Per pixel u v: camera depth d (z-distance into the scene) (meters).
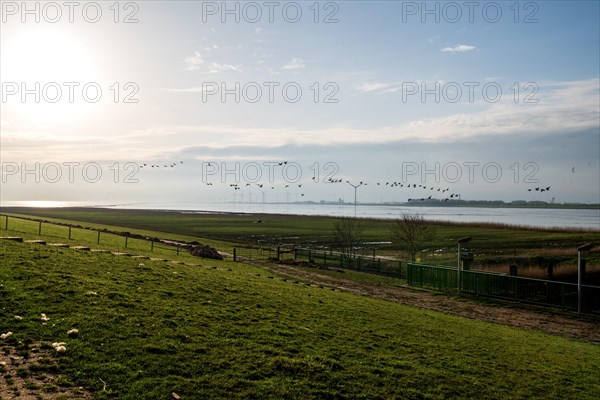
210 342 15.48
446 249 78.06
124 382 12.00
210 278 27.69
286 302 23.98
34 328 14.26
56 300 16.95
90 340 14.00
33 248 26.94
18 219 71.81
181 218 179.38
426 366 16.50
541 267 52.16
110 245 48.28
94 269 23.61
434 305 36.75
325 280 45.88
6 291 17.00
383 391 13.73
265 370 13.86
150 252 46.81
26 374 11.70
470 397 14.40
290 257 65.81
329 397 12.91
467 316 33.00
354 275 51.03
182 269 29.97
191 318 17.80
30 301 16.42
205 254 55.81
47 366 12.16
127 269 25.44
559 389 16.30
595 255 60.59
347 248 78.06
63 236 51.41
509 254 67.75
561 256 60.66
